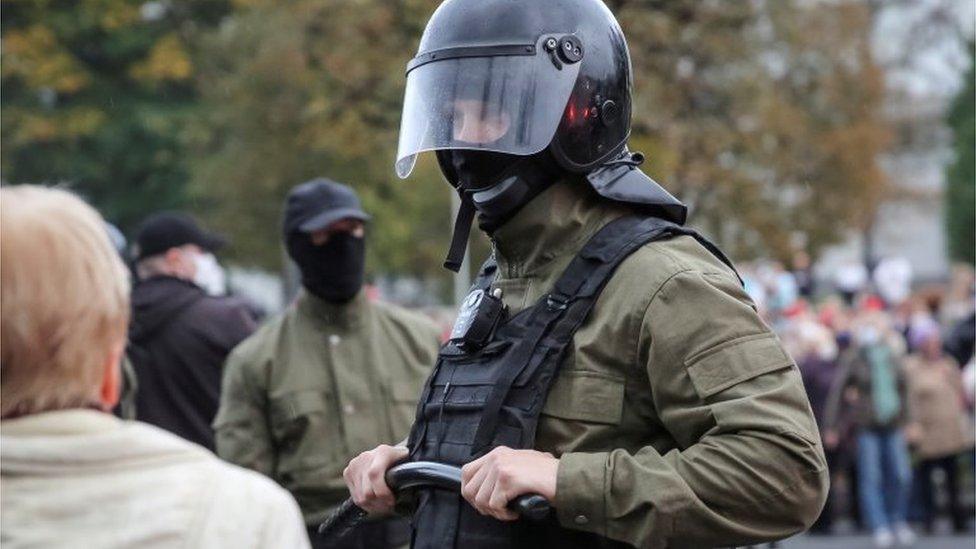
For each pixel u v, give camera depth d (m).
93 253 2.86
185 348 8.05
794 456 3.56
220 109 26.42
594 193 3.98
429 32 4.16
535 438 3.78
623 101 4.06
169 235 8.27
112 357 2.90
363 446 6.81
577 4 4.07
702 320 3.67
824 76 26.70
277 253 27.61
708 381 3.63
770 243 21.23
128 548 2.74
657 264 3.76
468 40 4.05
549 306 3.85
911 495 19.67
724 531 3.58
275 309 32.72
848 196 27.73
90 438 2.81
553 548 3.76
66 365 2.82
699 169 18.70
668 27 17.14
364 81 18.23
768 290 26.77
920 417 19.36
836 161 27.28
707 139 18.67
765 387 3.63
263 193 26.83
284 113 24.20
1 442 2.77
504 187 3.95
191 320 8.09
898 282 30.98
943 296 23.69
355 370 6.90
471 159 4.00
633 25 17.09
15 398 2.81
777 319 24.83
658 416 3.76
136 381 7.94
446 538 3.87
